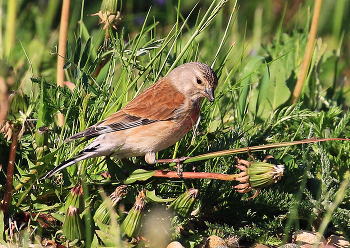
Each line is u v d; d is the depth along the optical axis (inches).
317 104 424.8
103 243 251.1
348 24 605.0
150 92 317.7
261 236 279.3
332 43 585.6
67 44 322.0
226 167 313.1
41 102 287.6
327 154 335.6
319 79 446.9
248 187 249.8
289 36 466.6
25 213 266.7
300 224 309.3
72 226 242.1
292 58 452.8
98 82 345.7
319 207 294.0
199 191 290.4
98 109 318.7
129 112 303.1
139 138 301.6
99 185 271.6
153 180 281.6
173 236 263.1
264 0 598.9
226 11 602.2
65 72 384.8
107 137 294.5
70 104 291.9
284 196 302.5
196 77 319.3
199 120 330.6
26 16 526.9
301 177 317.1
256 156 325.4
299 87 402.6
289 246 259.3
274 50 463.5
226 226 278.7
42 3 550.3
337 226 293.9
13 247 241.1
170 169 317.7
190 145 319.6
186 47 314.8
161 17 554.9
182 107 313.0
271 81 408.5
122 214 255.8
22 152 290.7
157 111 305.9
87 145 296.8
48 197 278.5
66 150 302.8
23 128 237.6
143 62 370.6
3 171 280.8
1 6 450.3
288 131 365.4
